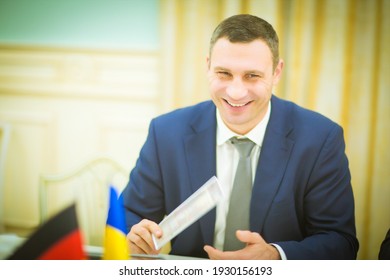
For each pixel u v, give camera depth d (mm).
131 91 2703
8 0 2750
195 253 1326
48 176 1983
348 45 2283
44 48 2746
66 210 630
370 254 2434
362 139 2359
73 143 2814
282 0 2305
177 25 2402
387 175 2363
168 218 996
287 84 2367
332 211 1278
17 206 2914
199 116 1377
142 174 1388
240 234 1070
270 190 1252
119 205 807
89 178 2047
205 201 907
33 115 2822
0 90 2834
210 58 1178
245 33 1100
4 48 2789
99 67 2717
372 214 2402
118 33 2674
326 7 2273
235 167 1304
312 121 1331
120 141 2771
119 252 794
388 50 2266
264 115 1290
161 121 1418
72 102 2783
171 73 2445
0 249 1126
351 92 2334
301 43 2297
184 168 1325
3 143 2717
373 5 2248
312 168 1281
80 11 2689
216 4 2369
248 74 1123
